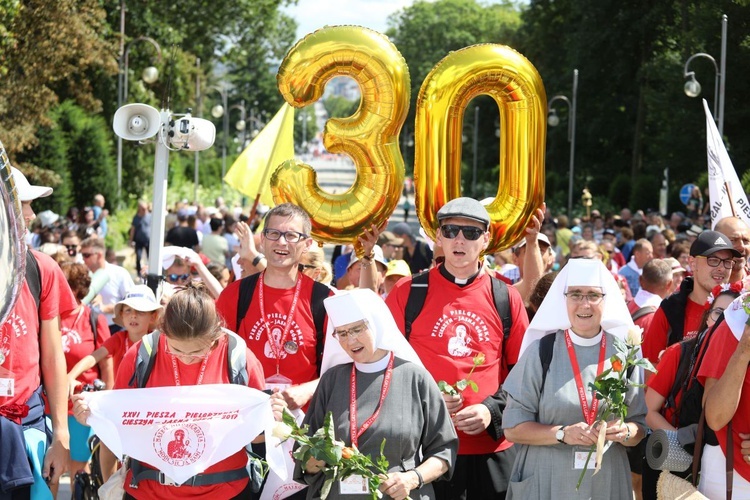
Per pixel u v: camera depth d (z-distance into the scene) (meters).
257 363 4.67
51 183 28.66
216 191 49.12
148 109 6.31
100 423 4.43
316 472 4.47
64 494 8.22
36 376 4.72
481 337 5.33
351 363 4.64
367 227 6.23
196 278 9.21
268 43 53.09
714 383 4.53
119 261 28.34
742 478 4.55
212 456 4.43
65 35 22.23
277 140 6.96
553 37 54.69
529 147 6.24
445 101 6.12
